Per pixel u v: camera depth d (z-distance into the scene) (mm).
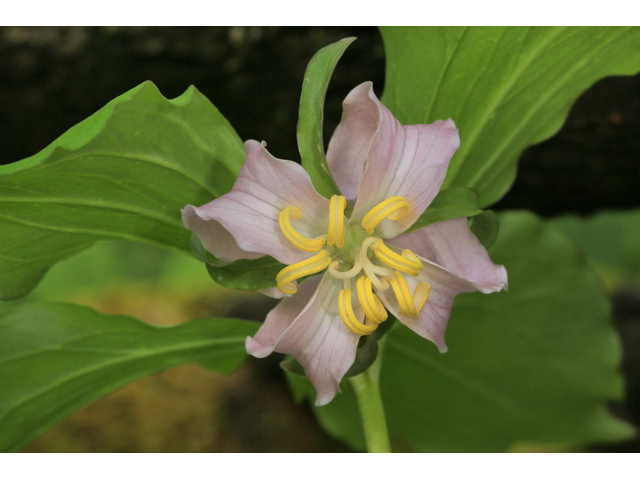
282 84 360
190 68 360
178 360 329
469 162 303
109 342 312
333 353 260
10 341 305
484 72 287
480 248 264
